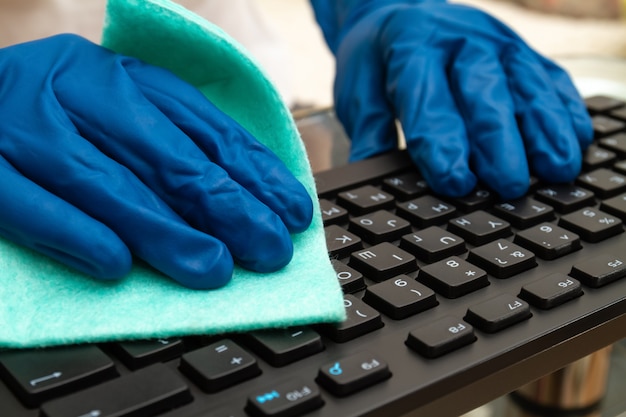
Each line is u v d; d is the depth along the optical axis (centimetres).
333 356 26
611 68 63
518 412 43
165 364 26
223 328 26
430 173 39
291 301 28
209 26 33
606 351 42
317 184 39
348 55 54
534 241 34
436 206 37
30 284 28
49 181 30
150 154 31
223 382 25
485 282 31
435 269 31
